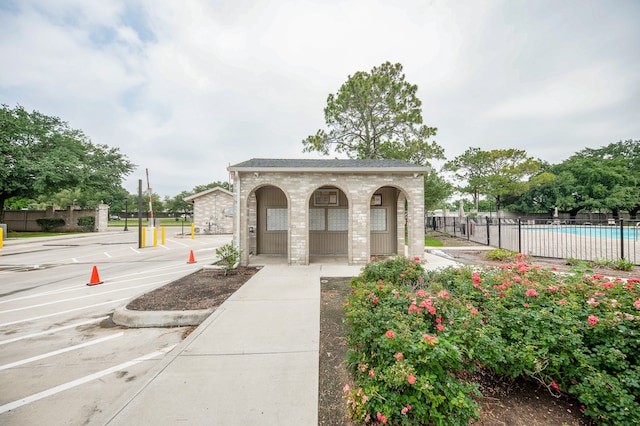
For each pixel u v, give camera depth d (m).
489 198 42.88
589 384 1.93
